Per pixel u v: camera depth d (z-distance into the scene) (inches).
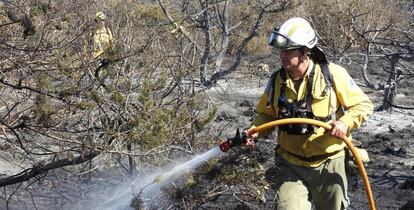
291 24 186.1
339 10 577.3
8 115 242.5
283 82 189.6
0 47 232.5
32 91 244.8
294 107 187.8
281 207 189.8
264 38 856.9
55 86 243.9
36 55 237.6
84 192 281.1
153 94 262.5
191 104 260.4
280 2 716.0
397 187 363.3
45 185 291.7
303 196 190.7
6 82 240.8
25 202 289.6
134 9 314.2
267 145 263.1
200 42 629.0
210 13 768.9
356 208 324.2
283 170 195.6
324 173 191.2
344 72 189.2
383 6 689.6
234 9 845.8
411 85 788.0
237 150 250.4
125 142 245.9
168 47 292.2
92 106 239.9
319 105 187.2
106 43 251.8
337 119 190.2
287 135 191.9
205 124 257.6
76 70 243.1
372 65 867.4
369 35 569.3
